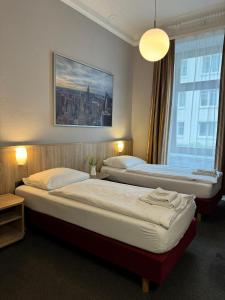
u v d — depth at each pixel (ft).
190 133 13.30
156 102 13.89
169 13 11.68
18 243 7.41
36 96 9.09
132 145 15.55
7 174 8.13
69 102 10.47
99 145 12.40
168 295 5.24
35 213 7.77
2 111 7.97
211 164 12.76
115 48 13.29
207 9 11.35
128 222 5.58
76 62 10.64
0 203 7.15
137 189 7.94
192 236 7.09
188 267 6.30
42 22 9.03
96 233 6.24
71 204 6.82
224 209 10.93
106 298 5.14
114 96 13.56
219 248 7.37
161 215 5.58
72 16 10.34
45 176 8.33
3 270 6.06
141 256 5.30
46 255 6.76
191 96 13.10
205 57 12.52
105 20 12.18
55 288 5.42
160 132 13.80
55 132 10.07
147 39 8.23
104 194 7.27
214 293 5.32
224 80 11.75
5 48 7.84
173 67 13.29
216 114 12.42
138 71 14.97
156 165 12.71
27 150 8.66
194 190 9.50
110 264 6.38
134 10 11.37
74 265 6.31
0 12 7.60
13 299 5.08
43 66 9.25
